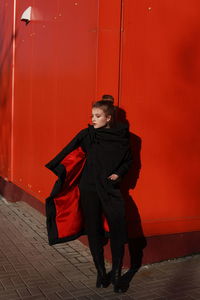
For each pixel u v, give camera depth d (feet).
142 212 14.44
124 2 13.64
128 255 14.12
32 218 20.51
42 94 19.26
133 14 13.78
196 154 15.16
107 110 12.17
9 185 24.47
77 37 15.28
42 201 19.47
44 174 19.11
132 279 13.26
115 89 13.75
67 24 16.26
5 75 25.91
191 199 15.23
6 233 18.02
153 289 12.53
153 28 14.08
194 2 14.62
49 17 18.29
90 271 13.82
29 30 21.18
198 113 15.07
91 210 12.12
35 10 20.24
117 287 12.16
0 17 27.48
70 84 16.01
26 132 21.79
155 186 14.56
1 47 27.12
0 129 27.17
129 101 13.94
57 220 12.44
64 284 12.73
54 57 17.71
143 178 14.35
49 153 18.43
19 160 23.11
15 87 23.88
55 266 14.21
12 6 24.09
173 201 14.89
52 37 17.94
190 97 14.87
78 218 12.51
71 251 15.79
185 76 14.71
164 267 14.35
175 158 14.82
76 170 12.26
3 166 26.09
